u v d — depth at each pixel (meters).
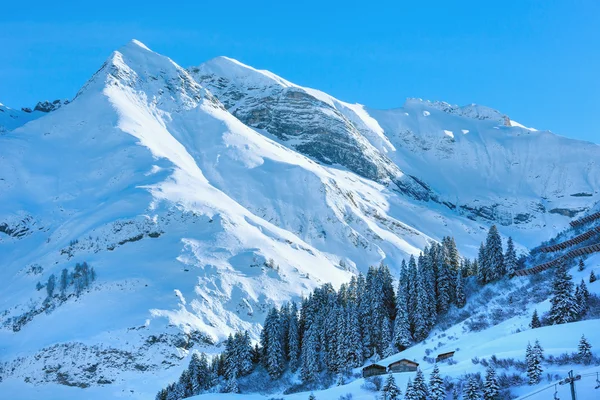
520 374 88.44
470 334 119.94
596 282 113.19
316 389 128.62
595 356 86.31
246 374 140.12
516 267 138.75
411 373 105.62
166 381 163.88
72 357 170.38
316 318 143.88
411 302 138.62
